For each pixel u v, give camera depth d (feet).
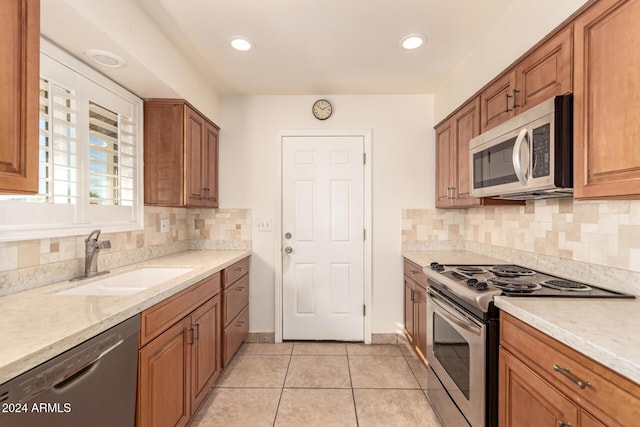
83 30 4.48
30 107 3.23
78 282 5.00
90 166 5.67
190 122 7.61
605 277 4.71
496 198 6.57
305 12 5.69
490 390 4.30
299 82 8.78
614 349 2.52
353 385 7.26
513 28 5.48
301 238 9.79
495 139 5.57
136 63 5.49
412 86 9.10
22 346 2.62
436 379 6.10
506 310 3.99
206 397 6.77
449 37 6.55
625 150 3.22
